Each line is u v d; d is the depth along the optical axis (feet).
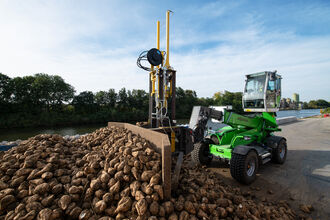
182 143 12.28
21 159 8.71
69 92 127.85
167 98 13.52
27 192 7.09
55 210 6.23
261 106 16.39
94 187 7.21
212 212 7.37
